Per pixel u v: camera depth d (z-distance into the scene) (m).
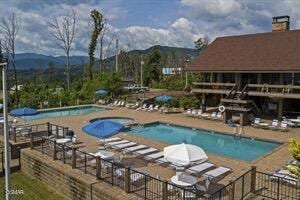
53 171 15.52
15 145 19.22
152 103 39.00
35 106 38.94
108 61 70.00
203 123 27.86
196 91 31.95
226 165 15.95
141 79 67.38
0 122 24.02
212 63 31.52
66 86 57.19
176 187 11.76
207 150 21.44
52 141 17.61
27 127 23.14
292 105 29.92
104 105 40.50
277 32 32.16
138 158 16.98
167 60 89.19
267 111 30.97
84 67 63.94
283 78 27.92
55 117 32.09
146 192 12.30
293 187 12.66
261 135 23.05
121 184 13.25
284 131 24.38
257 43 31.78
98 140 21.06
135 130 26.89
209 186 12.89
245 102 26.72
